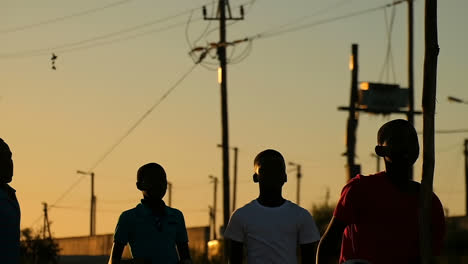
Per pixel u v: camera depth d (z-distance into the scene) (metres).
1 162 14.39
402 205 11.23
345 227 11.46
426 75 11.89
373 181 11.36
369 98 60.41
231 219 14.38
